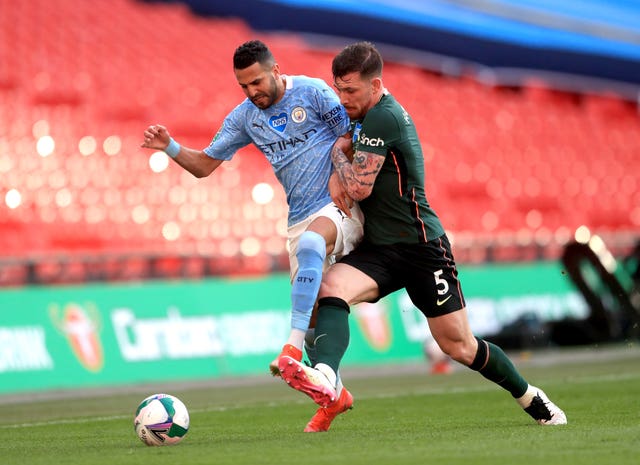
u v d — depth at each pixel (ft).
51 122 215.10
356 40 310.86
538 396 71.56
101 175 207.82
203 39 275.80
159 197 209.77
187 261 174.50
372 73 66.23
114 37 256.73
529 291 203.10
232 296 169.68
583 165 293.84
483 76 333.62
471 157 273.13
